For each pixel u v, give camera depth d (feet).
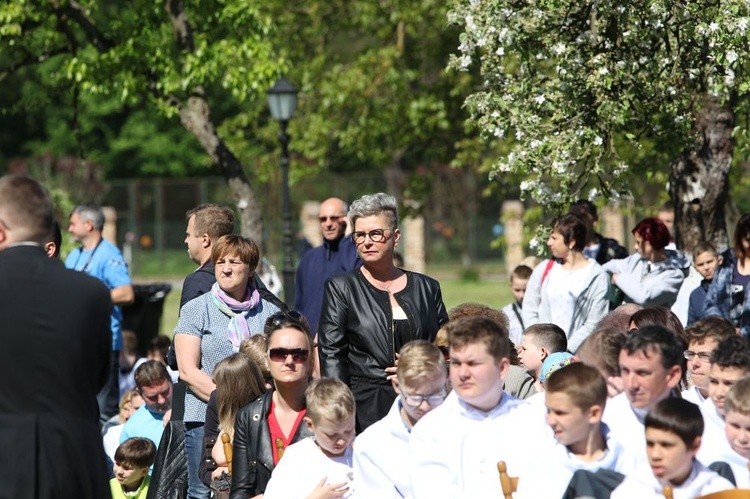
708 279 84.23
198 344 69.46
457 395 51.29
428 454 50.78
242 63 137.69
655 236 87.81
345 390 54.65
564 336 67.82
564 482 47.29
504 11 78.23
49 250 71.00
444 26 82.94
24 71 387.75
